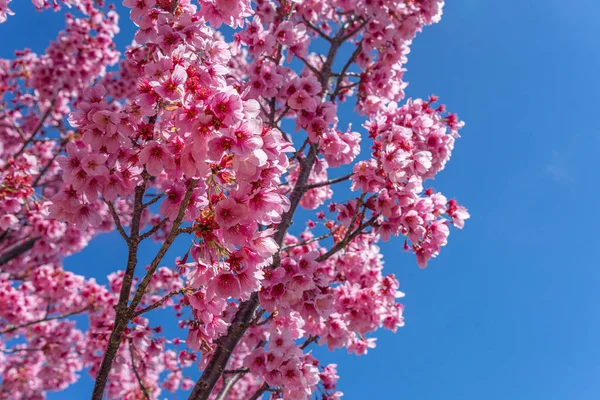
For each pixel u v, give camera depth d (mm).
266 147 2623
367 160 5285
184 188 3498
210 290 2967
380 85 7750
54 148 12078
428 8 7883
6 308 9492
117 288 9727
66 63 11242
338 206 5848
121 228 3223
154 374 11102
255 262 2916
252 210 2707
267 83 6121
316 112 5676
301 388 4738
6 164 7500
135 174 3266
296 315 5840
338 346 5836
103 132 3068
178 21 3744
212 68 3031
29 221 9195
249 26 6789
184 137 2572
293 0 7363
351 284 6965
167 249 2834
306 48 7281
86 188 3150
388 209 5086
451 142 5938
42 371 10938
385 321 6852
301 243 5773
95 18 11211
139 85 3053
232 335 4957
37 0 5215
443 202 5449
